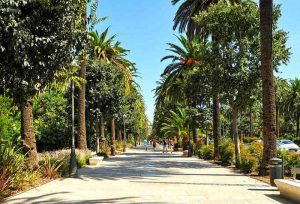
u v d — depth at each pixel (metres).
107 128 62.88
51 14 9.91
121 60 47.59
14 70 9.59
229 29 24.05
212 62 24.23
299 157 18.33
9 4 8.70
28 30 9.20
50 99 33.88
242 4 25.34
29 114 16.88
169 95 46.81
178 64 43.69
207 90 25.47
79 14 10.94
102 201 11.09
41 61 9.82
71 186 14.38
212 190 13.50
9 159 13.01
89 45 11.02
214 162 28.45
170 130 63.56
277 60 23.44
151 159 33.31
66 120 34.09
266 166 18.34
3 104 23.09
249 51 23.98
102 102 37.62
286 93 25.50
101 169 22.22
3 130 23.22
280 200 11.32
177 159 33.44
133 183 15.48
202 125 46.28
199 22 24.77
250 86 23.62
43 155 22.06
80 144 29.55
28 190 13.18
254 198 11.70
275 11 23.58
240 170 21.42
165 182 15.87
